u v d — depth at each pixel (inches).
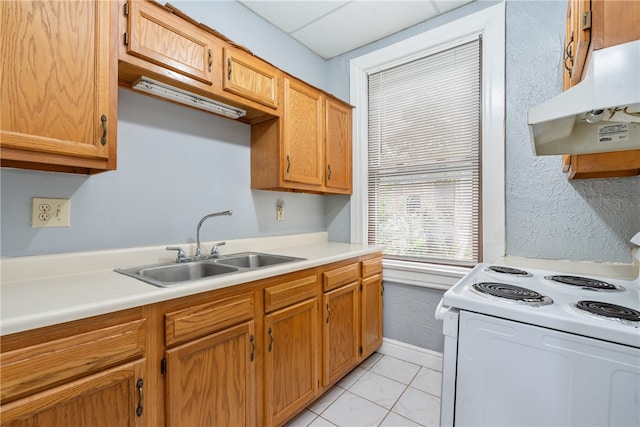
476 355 36.4
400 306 90.1
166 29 51.2
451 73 83.9
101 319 34.6
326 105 88.6
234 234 77.3
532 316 33.2
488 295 38.9
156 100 62.0
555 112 32.2
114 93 45.3
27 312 30.6
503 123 73.0
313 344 64.2
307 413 64.7
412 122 90.9
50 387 30.9
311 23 87.0
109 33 44.6
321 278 67.6
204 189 70.5
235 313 48.4
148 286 41.3
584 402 30.3
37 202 47.3
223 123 74.7
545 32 68.5
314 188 85.0
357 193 99.6
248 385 50.3
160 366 39.5
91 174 51.4
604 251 62.2
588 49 34.8
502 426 34.5
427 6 80.0
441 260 85.6
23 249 46.1
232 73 61.6
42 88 38.5
